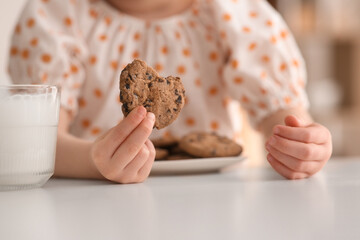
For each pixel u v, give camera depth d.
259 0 0.99
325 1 2.58
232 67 0.92
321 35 2.59
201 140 0.76
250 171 0.77
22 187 0.61
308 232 0.43
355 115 2.59
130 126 0.62
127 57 0.97
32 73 0.89
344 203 0.52
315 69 2.60
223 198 0.55
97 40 0.97
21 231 0.45
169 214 0.48
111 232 0.44
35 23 0.91
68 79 0.91
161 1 0.99
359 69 2.63
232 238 0.42
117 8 1.00
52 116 0.63
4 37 1.52
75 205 0.53
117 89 0.96
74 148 0.71
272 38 0.93
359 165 0.82
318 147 0.69
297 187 0.61
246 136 1.42
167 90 0.62
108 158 0.64
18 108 0.60
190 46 1.00
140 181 0.66
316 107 2.59
